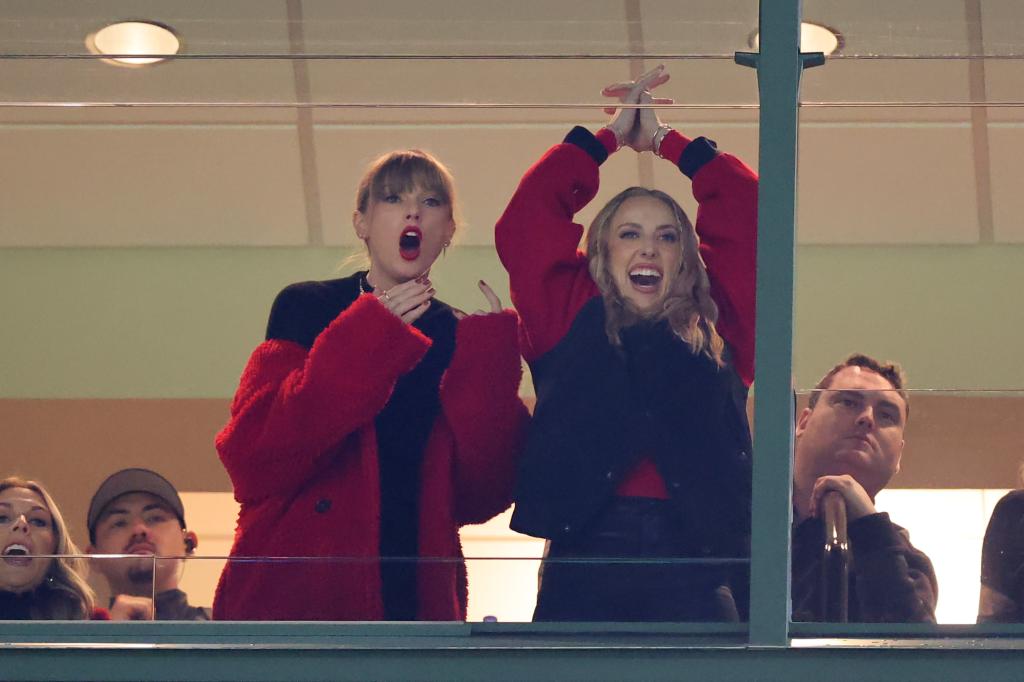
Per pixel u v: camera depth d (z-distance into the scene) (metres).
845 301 15.56
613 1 14.33
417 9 14.46
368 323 11.89
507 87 15.33
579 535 11.44
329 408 11.77
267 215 16.06
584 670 10.18
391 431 11.85
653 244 12.07
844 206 15.59
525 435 11.95
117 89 15.63
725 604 10.84
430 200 12.81
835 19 14.07
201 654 10.23
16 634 10.62
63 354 16.34
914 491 11.80
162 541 13.31
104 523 13.17
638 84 12.90
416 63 15.20
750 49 14.49
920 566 11.38
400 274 12.70
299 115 15.64
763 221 9.95
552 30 14.54
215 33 14.52
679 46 14.51
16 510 13.13
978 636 11.11
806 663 10.13
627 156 14.47
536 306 11.96
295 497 11.76
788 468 10.05
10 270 16.38
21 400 16.05
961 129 15.44
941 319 15.45
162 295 16.52
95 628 10.62
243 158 15.87
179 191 16.11
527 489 11.54
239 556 11.61
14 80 15.61
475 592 11.02
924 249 15.48
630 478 11.48
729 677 10.13
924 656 10.12
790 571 10.79
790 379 10.00
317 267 16.06
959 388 15.41
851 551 11.44
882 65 15.19
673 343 11.82
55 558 11.68
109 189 16.25
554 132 15.38
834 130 15.49
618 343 11.82
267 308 16.17
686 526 11.41
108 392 16.06
